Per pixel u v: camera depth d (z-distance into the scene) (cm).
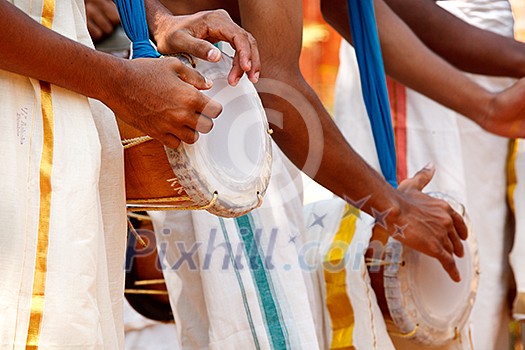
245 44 450
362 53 628
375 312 622
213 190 430
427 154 767
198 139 428
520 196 810
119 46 664
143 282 659
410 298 621
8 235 382
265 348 550
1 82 394
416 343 637
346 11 670
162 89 410
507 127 686
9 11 379
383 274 619
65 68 395
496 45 744
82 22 440
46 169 394
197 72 424
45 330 381
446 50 746
